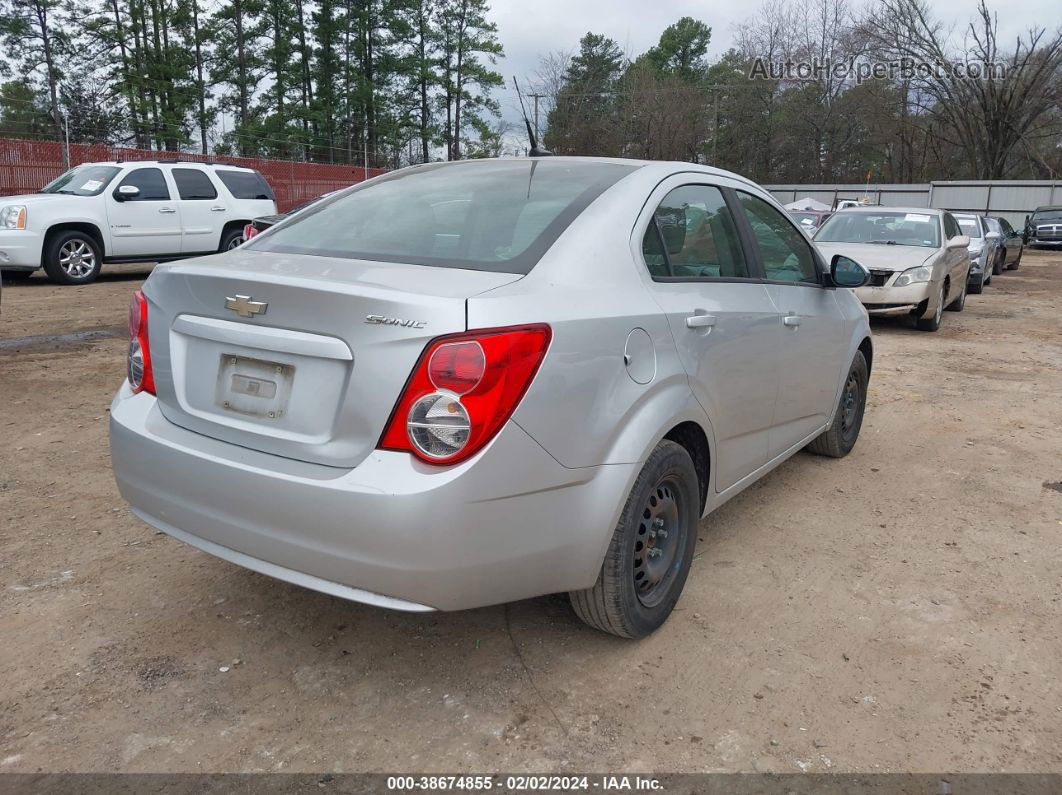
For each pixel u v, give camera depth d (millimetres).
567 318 2434
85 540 3719
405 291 2305
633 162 3322
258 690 2674
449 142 55906
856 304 4922
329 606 3203
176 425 2693
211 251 14305
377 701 2629
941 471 4992
